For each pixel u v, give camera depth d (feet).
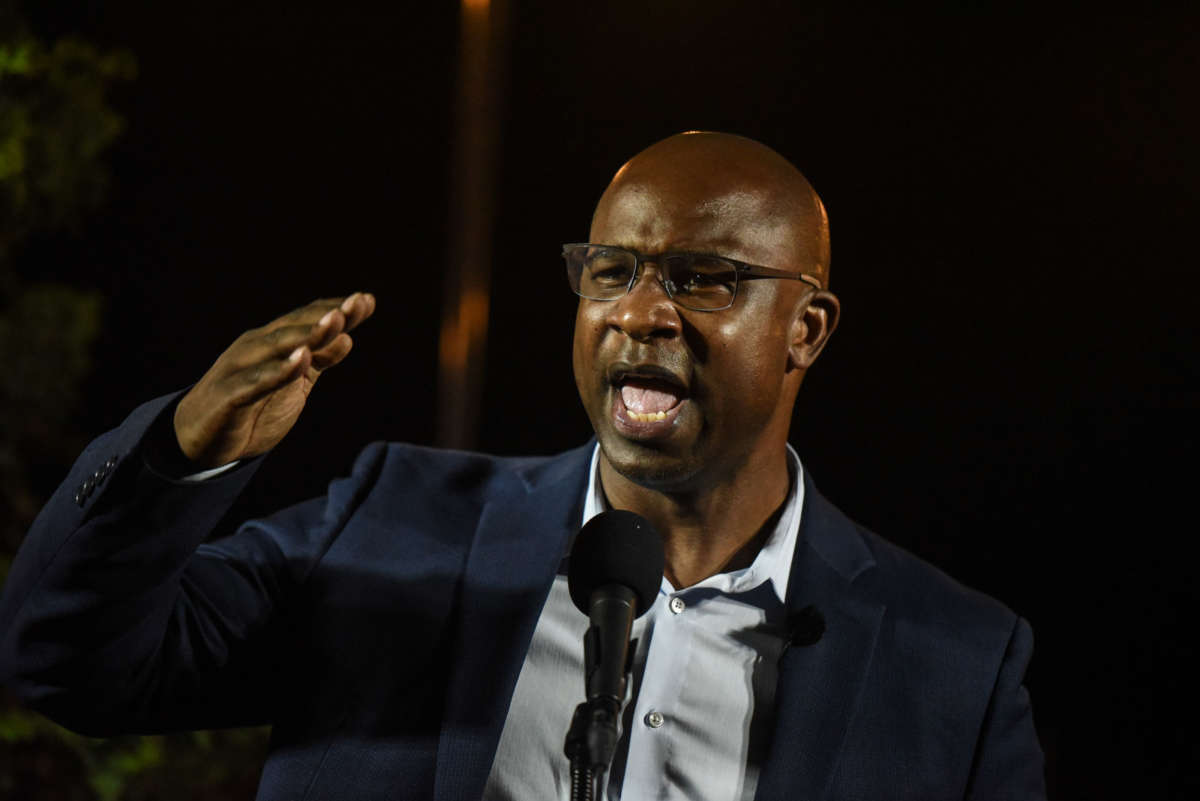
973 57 99.50
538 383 106.73
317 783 23.80
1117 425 97.14
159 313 93.61
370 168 101.65
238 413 19.49
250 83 96.73
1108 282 97.40
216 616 24.29
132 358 92.43
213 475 20.86
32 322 66.74
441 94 102.63
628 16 105.09
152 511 20.61
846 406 102.83
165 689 23.49
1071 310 98.37
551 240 106.83
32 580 21.31
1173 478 95.61
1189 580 95.09
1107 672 96.89
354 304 19.10
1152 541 96.27
